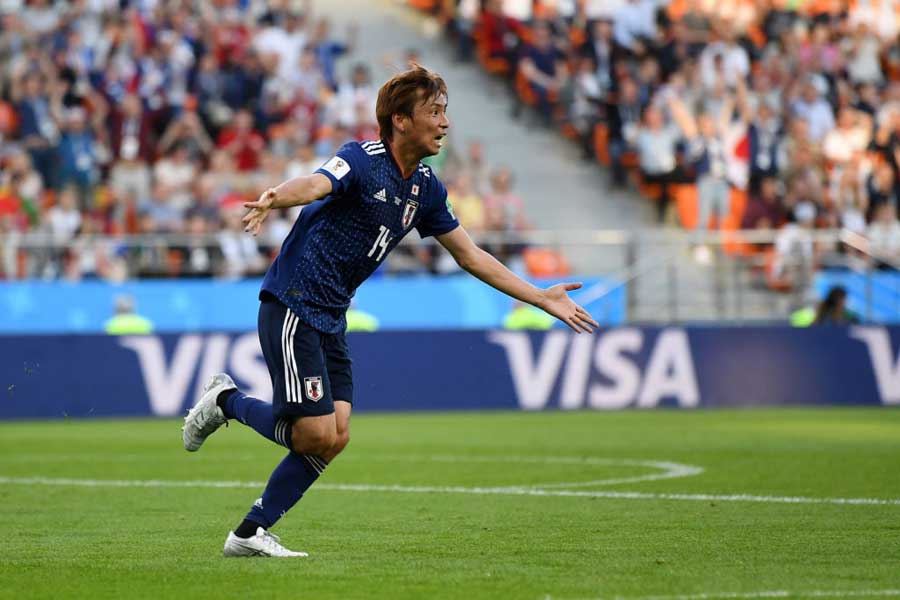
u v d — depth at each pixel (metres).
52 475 31.28
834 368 57.84
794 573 16.83
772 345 57.34
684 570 17.12
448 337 55.09
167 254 57.84
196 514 23.89
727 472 31.42
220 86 67.44
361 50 79.31
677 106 71.88
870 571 16.98
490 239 61.31
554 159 74.31
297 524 22.28
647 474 31.09
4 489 28.25
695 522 22.31
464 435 43.44
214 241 58.28
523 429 45.97
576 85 74.62
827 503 25.12
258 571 17.14
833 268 61.97
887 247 68.12
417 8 83.00
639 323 59.72
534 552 18.89
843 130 75.06
